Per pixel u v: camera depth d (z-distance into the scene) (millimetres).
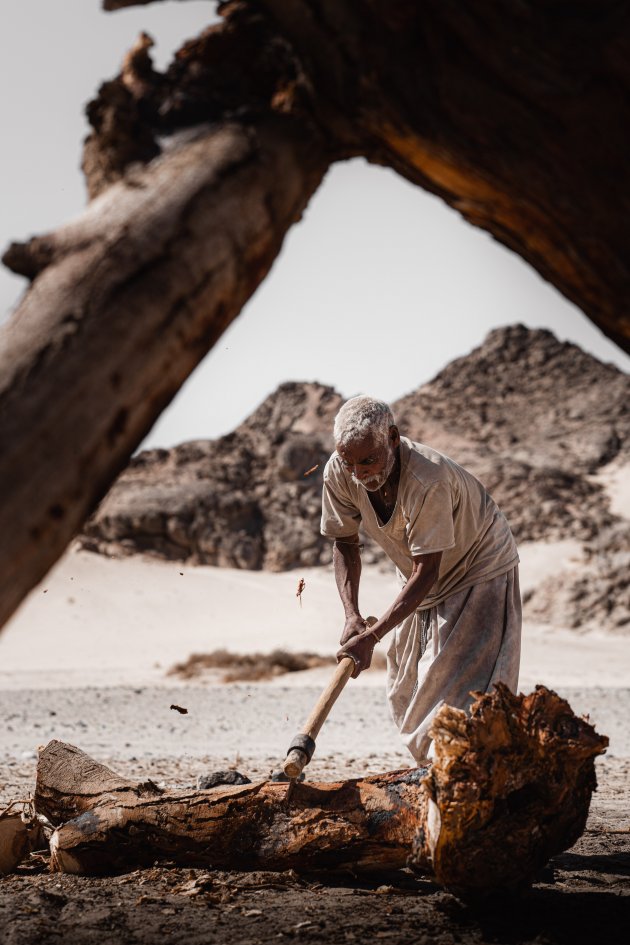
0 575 1761
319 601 70562
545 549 87250
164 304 2014
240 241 2176
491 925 3158
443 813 3010
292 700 18125
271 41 2391
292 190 2355
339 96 2375
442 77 2291
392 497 3955
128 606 66000
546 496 100125
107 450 1926
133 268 2010
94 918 3191
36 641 54812
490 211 2498
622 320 2439
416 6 2271
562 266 2457
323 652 49812
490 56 2246
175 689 22438
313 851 3607
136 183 2158
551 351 163500
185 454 109500
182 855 3760
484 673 3955
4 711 15281
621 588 70938
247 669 31625
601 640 61531
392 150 2467
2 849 3906
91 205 2158
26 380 1870
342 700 17688
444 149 2355
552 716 3113
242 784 4117
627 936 3010
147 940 2965
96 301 1962
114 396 1928
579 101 2250
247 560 90188
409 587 3805
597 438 129750
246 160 2246
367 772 7555
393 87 2336
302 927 3086
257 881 3615
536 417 145875
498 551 4082
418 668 4055
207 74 2385
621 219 2320
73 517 1871
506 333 168875
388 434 3736
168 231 2066
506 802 3113
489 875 3129
